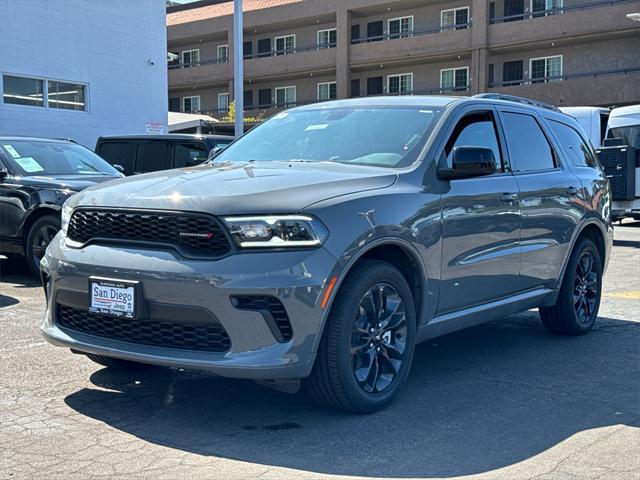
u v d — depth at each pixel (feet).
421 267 14.83
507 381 16.63
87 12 70.74
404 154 15.75
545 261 19.21
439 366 17.89
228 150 18.33
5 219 28.86
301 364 12.63
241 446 12.50
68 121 69.62
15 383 15.84
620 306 26.16
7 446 12.39
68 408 14.33
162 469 11.49
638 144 58.54
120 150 43.96
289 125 18.35
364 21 136.77
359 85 138.00
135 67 75.72
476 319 17.01
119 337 13.53
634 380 16.84
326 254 12.76
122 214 13.48
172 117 105.91
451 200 15.60
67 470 11.42
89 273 13.51
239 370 12.37
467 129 17.21
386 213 13.92
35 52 66.44
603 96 108.68
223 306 12.37
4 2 63.77
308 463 11.81
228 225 12.55
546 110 21.33
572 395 15.64
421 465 11.80
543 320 21.35
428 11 130.21
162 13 78.33
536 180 18.83
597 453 12.42
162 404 14.64
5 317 22.31
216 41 157.28
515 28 115.24
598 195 21.80
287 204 12.79
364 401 13.79
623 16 105.70
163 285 12.68
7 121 64.49
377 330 14.03
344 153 16.34
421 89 131.64
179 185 13.70
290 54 139.74
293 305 12.43
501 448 12.58
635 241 50.39
